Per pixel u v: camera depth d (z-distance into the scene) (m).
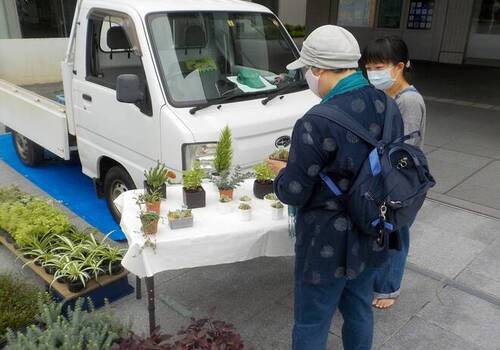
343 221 1.92
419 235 4.04
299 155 1.84
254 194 2.81
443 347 2.77
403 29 12.68
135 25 3.48
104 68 3.99
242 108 3.44
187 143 3.10
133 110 3.52
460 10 11.67
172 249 2.32
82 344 2.16
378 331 2.89
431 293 3.26
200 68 3.59
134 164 3.68
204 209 2.65
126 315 2.97
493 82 10.12
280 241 2.56
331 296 2.12
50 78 5.90
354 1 13.20
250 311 3.05
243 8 4.15
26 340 2.12
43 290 3.07
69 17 10.73
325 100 1.93
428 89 9.38
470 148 6.13
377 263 2.03
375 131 1.89
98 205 4.59
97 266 3.00
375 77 2.54
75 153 5.02
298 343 2.24
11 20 9.96
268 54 4.21
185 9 3.71
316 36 1.92
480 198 4.73
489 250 3.81
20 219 3.41
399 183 1.85
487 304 3.15
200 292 3.24
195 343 2.02
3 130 7.02
